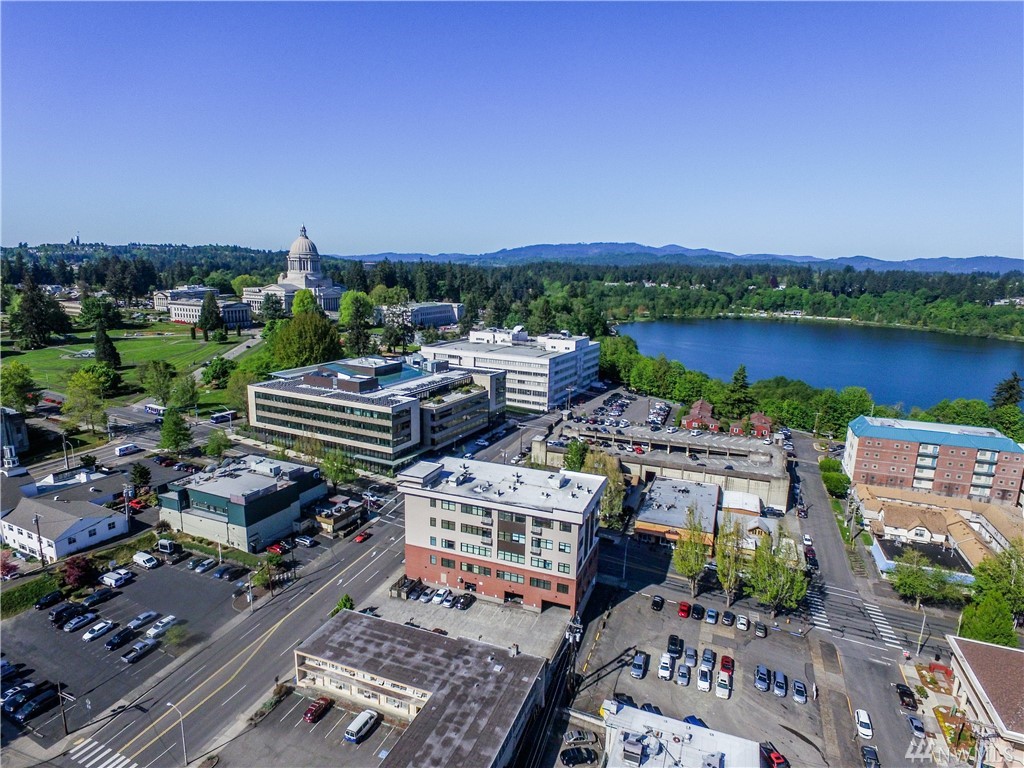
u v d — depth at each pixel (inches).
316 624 3134.8
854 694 2748.5
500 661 2642.7
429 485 3503.9
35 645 2920.8
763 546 3380.9
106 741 2375.7
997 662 2618.1
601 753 2362.2
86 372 7214.6
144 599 3309.5
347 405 5339.6
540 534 3196.4
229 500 3809.1
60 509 3890.3
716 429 6761.8
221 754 2327.8
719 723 2551.7
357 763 2305.6
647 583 3634.4
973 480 4928.6
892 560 3843.5
